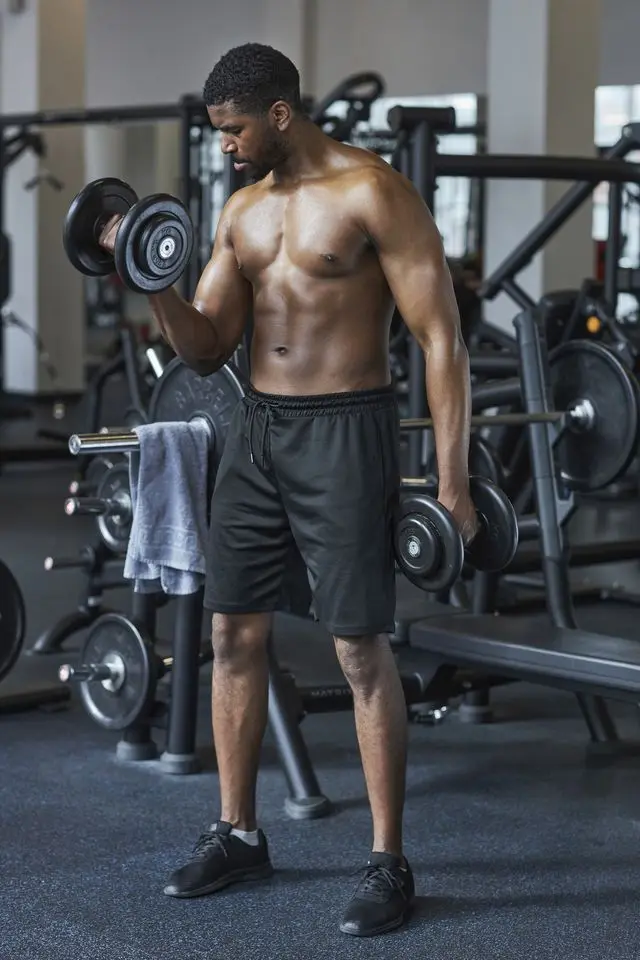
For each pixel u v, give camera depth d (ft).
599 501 28.94
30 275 42.47
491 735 13.84
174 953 8.71
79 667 12.28
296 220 9.00
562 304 19.12
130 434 10.91
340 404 9.09
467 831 11.09
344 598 9.09
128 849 10.57
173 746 12.50
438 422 8.95
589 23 30.58
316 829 11.10
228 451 9.69
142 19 47.26
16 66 41.60
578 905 9.57
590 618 18.43
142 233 8.48
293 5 44.62
